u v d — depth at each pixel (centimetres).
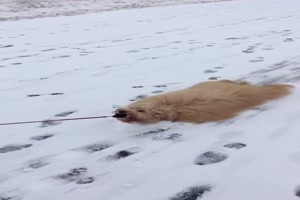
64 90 562
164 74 624
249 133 357
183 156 320
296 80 540
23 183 292
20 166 321
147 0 2556
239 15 1485
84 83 596
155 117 390
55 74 671
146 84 568
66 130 397
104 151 340
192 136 358
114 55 821
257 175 281
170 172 295
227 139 347
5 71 715
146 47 898
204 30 1122
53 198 269
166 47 882
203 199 258
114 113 418
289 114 397
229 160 308
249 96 423
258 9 1681
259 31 1045
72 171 307
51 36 1153
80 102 495
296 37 920
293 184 267
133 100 491
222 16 1480
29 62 791
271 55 729
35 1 2456
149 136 365
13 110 477
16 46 998
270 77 568
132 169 304
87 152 342
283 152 315
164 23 1337
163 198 261
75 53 871
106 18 1600
